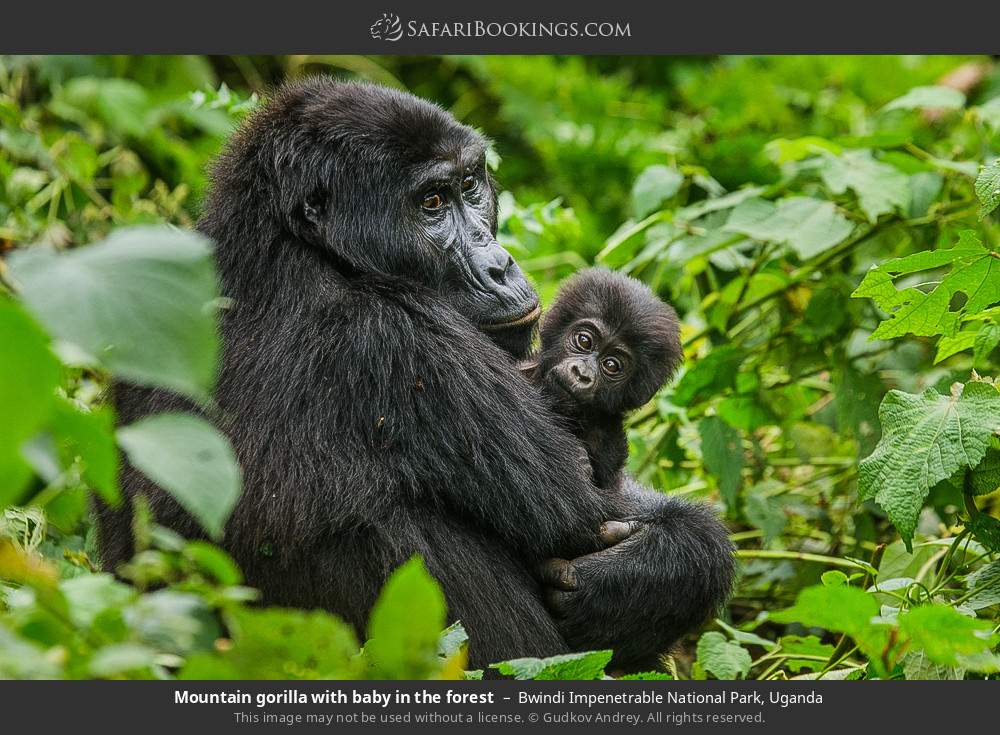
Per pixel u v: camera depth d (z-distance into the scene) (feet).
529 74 72.74
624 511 31.71
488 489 28.45
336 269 30.27
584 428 34.32
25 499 27.81
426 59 75.87
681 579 29.91
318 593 26.68
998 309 29.14
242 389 27.61
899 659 25.91
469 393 28.66
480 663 27.58
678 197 47.39
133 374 15.15
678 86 76.84
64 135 52.08
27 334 14.19
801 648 31.14
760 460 42.80
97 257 15.74
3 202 45.75
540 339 35.86
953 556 31.65
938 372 41.73
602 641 29.96
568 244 57.82
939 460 27.14
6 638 16.14
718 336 44.75
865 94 73.15
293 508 26.50
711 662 28.43
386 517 27.30
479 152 33.06
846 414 41.52
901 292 29.48
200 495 15.76
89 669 15.89
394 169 31.01
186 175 53.52
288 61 71.36
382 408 27.89
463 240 32.19
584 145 69.62
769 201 43.96
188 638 18.04
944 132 61.41
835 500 42.68
